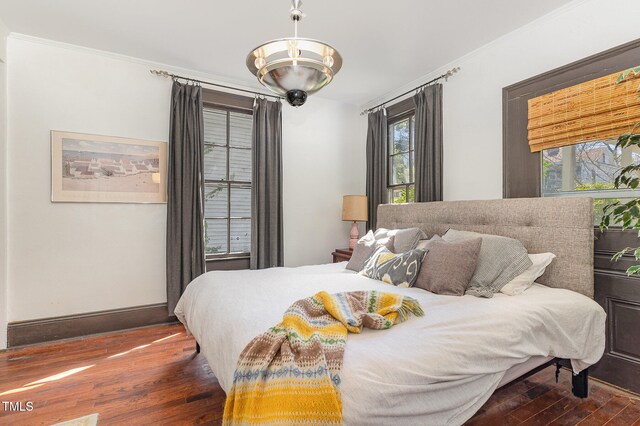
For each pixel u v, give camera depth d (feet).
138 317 10.66
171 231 10.74
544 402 6.43
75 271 9.86
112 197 10.27
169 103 11.18
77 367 7.88
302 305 4.84
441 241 7.70
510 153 8.91
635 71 6.32
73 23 8.55
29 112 9.29
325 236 14.34
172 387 6.98
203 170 11.28
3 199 8.89
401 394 3.58
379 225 12.25
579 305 6.16
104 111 10.20
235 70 11.43
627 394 6.65
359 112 15.10
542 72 8.27
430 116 11.00
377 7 7.81
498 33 9.00
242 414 3.44
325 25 8.61
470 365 4.27
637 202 5.59
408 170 12.67
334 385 3.40
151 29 8.85
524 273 6.90
